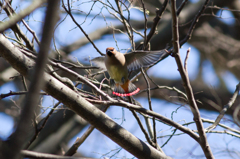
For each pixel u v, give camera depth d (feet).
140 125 25.76
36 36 24.84
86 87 42.45
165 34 46.47
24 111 7.93
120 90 28.53
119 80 27.76
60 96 21.25
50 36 8.20
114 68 26.96
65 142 45.42
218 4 52.54
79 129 45.78
